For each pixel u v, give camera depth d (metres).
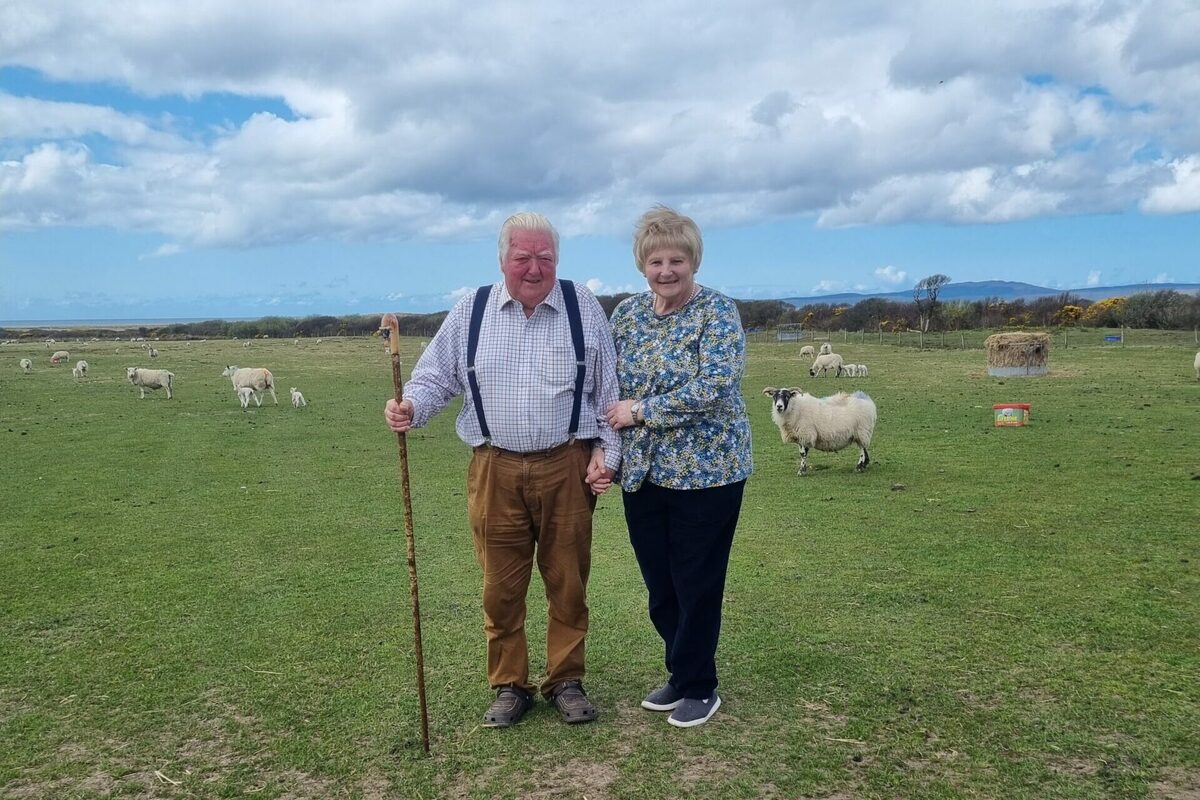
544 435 3.81
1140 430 13.65
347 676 4.57
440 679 4.49
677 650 3.90
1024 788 3.28
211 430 17.73
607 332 4.01
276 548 7.62
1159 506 8.09
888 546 7.01
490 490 3.89
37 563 7.23
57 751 3.82
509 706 3.97
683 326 3.83
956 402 19.67
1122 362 29.00
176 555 7.43
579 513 3.94
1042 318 54.41
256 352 50.81
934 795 3.25
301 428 18.03
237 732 3.95
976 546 6.89
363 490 10.71
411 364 39.72
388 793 3.39
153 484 11.31
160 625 5.52
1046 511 8.09
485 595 4.00
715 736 3.76
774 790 3.32
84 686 4.53
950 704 4.00
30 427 18.42
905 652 4.64
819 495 9.56
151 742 3.88
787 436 11.33
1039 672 4.32
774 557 6.77
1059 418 15.61
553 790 3.37
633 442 3.86
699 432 3.79
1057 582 5.82
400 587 6.29
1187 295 50.31
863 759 3.53
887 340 49.03
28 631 5.46
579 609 4.04
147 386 25.84
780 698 4.12
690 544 3.83
